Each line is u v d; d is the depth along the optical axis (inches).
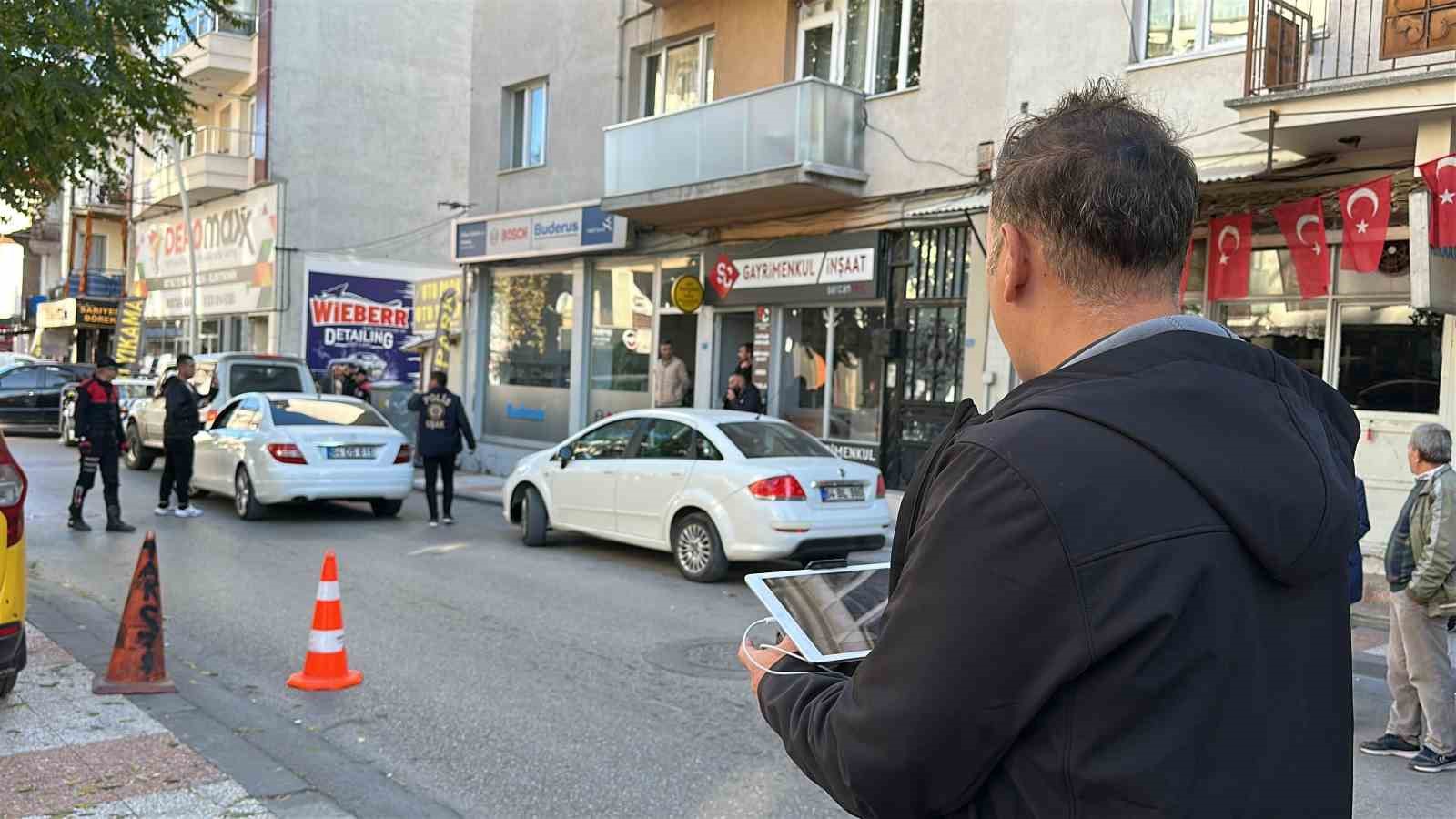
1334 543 45.9
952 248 494.6
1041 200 51.1
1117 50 426.3
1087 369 48.5
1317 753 46.1
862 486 362.0
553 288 729.0
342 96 1144.8
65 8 295.0
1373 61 350.9
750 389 541.0
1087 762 42.6
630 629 292.2
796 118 507.8
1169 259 50.6
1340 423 53.1
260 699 223.3
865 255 525.0
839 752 48.3
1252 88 355.6
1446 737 198.7
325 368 1136.2
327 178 1136.8
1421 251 308.8
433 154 1203.9
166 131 393.7
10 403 929.5
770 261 573.0
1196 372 47.0
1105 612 41.8
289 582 346.0
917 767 45.0
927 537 46.6
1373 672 273.6
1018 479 44.1
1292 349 385.7
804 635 59.1
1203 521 43.3
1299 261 363.6
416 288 877.2
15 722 190.7
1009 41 465.4
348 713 216.2
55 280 1768.0
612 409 685.3
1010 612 43.1
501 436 770.8
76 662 230.5
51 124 302.0
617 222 645.3
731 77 593.0
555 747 198.2
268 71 1101.1
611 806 171.6
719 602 330.6
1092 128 51.3
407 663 253.1
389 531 467.5
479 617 303.0
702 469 361.7
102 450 435.2
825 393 556.4
